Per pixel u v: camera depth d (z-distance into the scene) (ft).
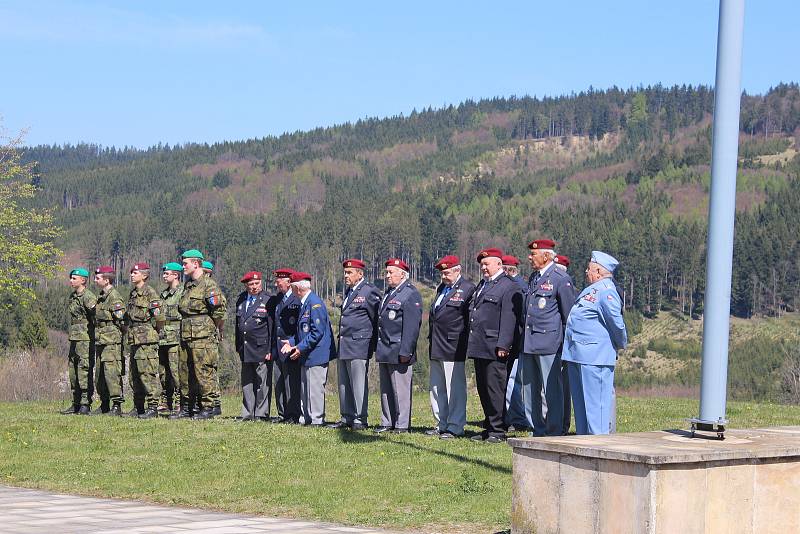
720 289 23.21
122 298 51.11
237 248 495.00
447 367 40.11
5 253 119.75
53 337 189.26
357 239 526.57
